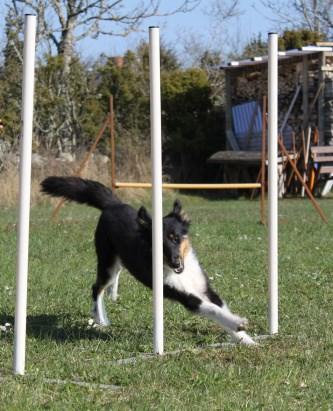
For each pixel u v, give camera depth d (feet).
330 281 33.83
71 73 88.53
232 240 46.11
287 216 59.88
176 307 28.58
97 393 18.29
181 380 19.36
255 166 83.46
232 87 92.22
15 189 69.36
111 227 27.20
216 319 23.16
